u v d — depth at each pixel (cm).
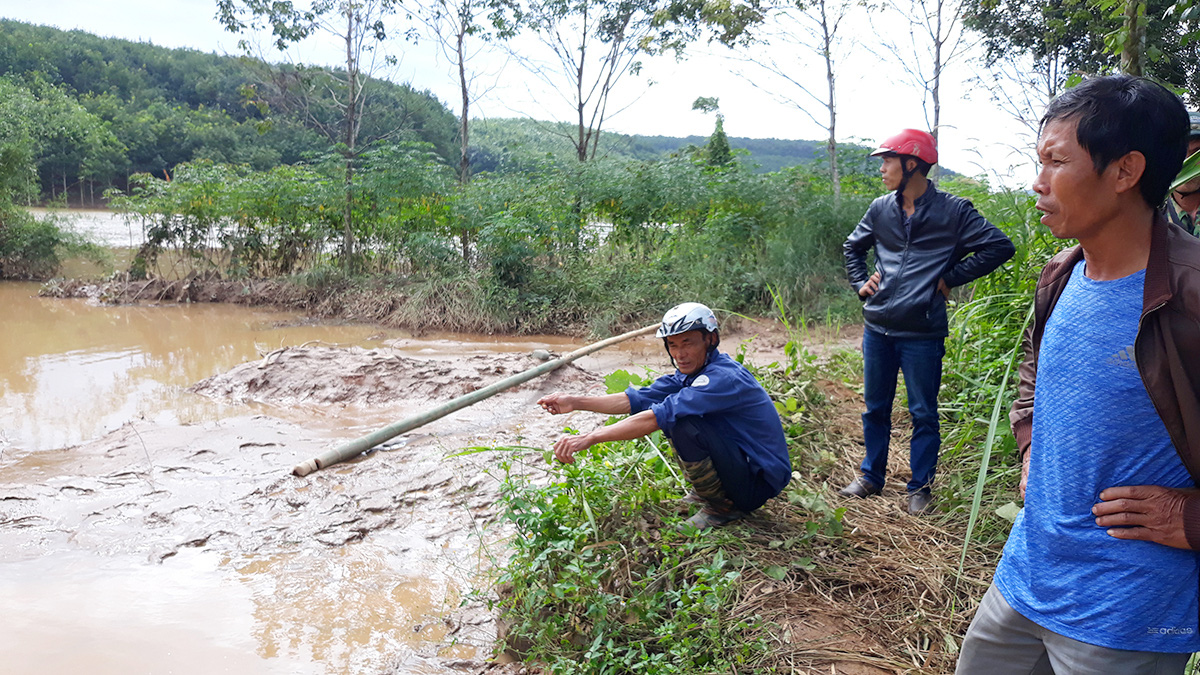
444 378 748
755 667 290
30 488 494
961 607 326
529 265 1215
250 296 1338
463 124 1515
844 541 379
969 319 561
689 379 379
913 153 407
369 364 762
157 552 417
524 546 345
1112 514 155
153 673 312
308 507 475
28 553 414
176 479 515
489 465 535
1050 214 160
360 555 417
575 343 1055
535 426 631
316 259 1394
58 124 3584
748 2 1160
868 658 297
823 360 729
